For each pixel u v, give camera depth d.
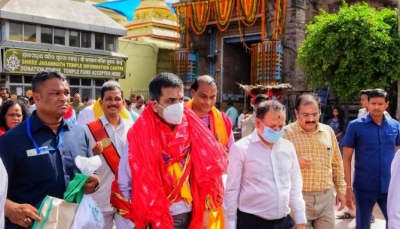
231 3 19.39
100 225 2.93
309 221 4.04
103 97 4.18
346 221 6.21
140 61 22.56
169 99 2.92
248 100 21.03
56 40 17.38
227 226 3.56
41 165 2.69
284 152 3.56
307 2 18.59
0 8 15.65
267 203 3.44
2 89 9.94
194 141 3.06
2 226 2.22
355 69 12.84
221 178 3.18
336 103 15.64
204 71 21.84
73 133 2.97
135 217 2.83
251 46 20.23
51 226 2.61
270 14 18.34
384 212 4.68
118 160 4.02
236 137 12.01
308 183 4.01
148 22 24.42
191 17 21.16
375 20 12.90
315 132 4.11
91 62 18.39
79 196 2.82
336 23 13.22
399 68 12.37
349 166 4.83
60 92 2.79
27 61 16.12
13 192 2.67
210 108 4.03
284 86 15.26
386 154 4.68
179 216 3.03
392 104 14.01
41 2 17.41
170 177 2.94
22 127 2.75
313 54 13.69
